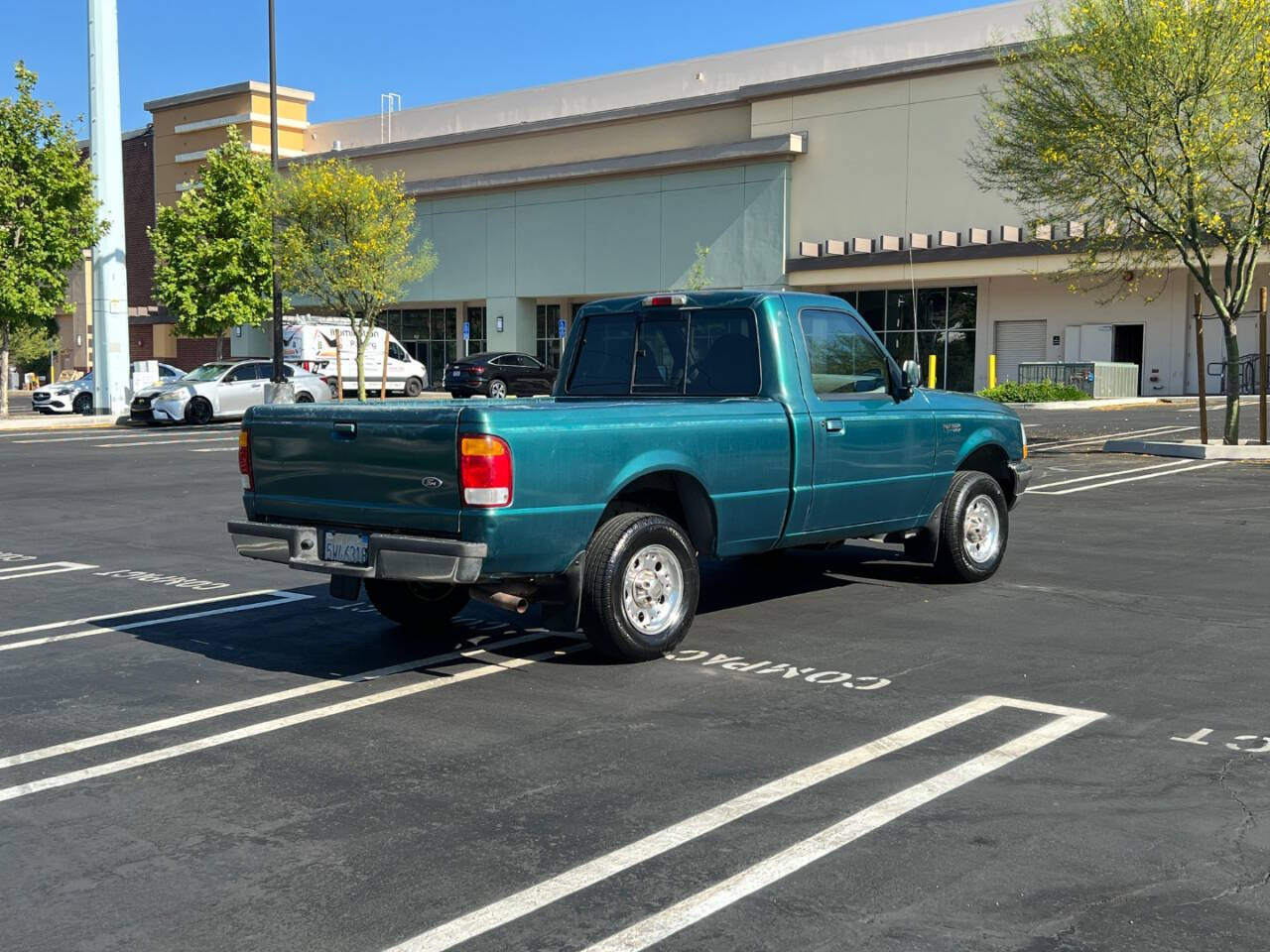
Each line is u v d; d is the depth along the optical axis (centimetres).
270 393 3231
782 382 782
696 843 438
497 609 870
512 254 4991
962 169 3875
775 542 789
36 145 3059
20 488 1711
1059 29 2858
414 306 5516
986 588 919
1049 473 1709
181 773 526
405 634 795
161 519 1405
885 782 497
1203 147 1784
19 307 3042
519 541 634
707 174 4412
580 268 4781
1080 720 579
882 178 4053
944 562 917
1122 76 1791
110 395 3278
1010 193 3762
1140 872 408
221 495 1630
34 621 852
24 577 1030
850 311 845
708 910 384
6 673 704
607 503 677
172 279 4012
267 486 718
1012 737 555
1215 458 1869
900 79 3994
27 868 426
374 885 407
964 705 607
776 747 546
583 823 459
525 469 631
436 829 455
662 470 705
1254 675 657
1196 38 1747
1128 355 3791
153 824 466
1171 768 511
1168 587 912
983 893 393
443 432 627
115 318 3278
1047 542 1125
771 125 4322
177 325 4112
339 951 361
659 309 835
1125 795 479
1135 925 370
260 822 466
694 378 815
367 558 666
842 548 1108
